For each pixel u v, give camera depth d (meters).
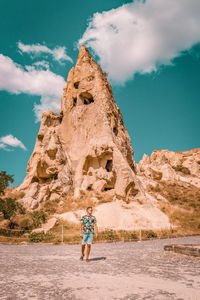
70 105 44.12
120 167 35.00
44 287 4.43
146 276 5.39
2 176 28.80
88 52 46.88
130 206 31.55
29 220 23.83
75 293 4.05
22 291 4.16
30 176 41.94
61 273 5.70
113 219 26.83
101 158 36.97
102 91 42.44
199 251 8.77
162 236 22.25
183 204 41.66
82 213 27.62
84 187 35.31
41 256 9.03
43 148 38.75
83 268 6.40
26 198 32.44
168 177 60.09
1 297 3.82
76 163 38.69
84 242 7.88
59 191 35.03
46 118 44.94
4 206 24.05
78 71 44.84
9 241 17.23
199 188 57.22
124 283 4.73
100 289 4.30
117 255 9.54
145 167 65.38
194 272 5.89
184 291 4.15
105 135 38.19
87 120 41.44
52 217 26.05
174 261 7.82
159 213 31.88
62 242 17.06
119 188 33.78
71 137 41.81
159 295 3.91
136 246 14.43
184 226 28.06
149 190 46.56
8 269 6.13
